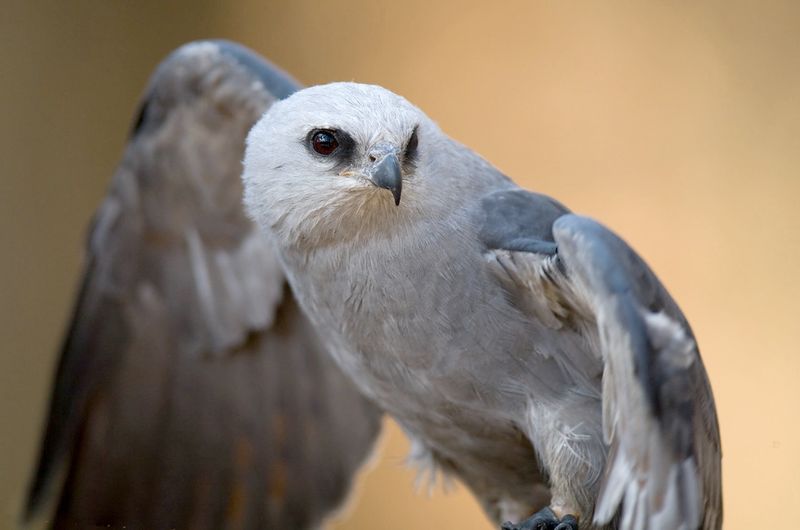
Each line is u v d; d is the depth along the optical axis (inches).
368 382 312.2
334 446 386.9
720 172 556.4
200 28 579.2
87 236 377.1
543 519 286.7
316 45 581.6
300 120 297.9
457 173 298.4
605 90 570.3
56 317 548.4
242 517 392.2
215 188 369.1
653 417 243.4
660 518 243.4
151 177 370.3
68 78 565.0
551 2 578.9
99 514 389.4
